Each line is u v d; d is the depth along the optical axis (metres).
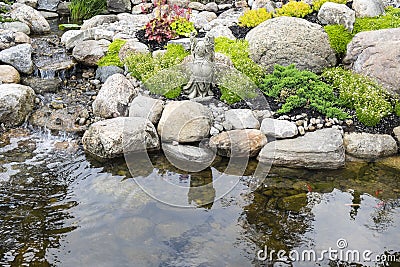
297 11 9.73
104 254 4.76
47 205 5.54
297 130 6.86
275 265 4.63
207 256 4.75
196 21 10.34
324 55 8.50
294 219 5.32
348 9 9.20
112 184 5.98
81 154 6.72
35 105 7.83
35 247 4.85
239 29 9.84
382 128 7.14
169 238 4.99
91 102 8.02
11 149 6.79
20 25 10.47
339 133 6.84
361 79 7.87
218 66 7.43
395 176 6.27
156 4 9.77
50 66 8.88
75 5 12.43
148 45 9.27
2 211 5.41
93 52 9.09
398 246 4.93
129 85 7.83
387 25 9.12
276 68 8.12
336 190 5.92
